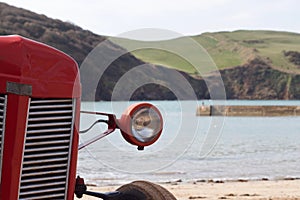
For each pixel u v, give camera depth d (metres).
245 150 35.22
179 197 16.45
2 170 5.91
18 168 5.93
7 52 6.01
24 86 5.98
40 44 6.21
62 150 6.21
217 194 17.11
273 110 93.56
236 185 19.34
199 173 22.92
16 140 5.93
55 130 6.16
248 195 16.95
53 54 6.22
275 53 198.12
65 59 6.27
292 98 181.50
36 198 6.08
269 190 18.12
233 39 198.75
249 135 49.78
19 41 6.08
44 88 6.10
